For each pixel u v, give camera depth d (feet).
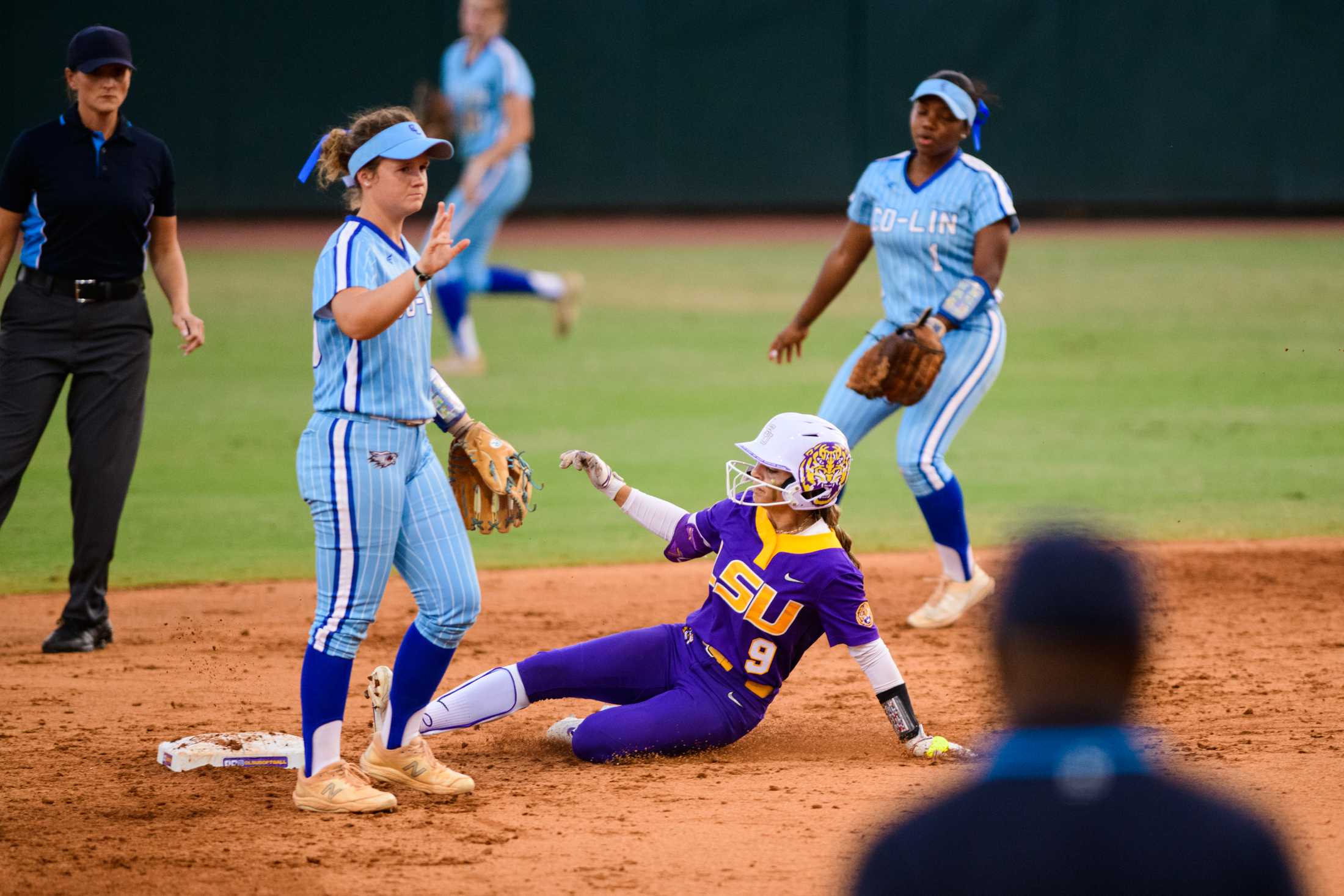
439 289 172.96
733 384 165.37
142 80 284.82
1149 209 304.30
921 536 108.17
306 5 285.84
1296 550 99.91
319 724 51.60
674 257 266.57
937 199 82.43
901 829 23.34
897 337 77.97
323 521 50.55
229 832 49.26
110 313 75.72
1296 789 52.21
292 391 160.35
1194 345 186.70
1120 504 113.29
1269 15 291.38
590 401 155.12
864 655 57.21
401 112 51.39
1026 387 163.94
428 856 46.55
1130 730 23.47
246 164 290.97
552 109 302.45
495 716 59.31
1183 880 21.62
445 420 55.31
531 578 95.86
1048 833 22.16
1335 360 176.65
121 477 77.25
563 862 45.85
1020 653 23.29
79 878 44.68
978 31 292.40
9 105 275.59
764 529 57.41
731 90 299.79
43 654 76.79
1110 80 294.25
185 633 81.15
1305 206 300.81
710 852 46.55
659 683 59.62
